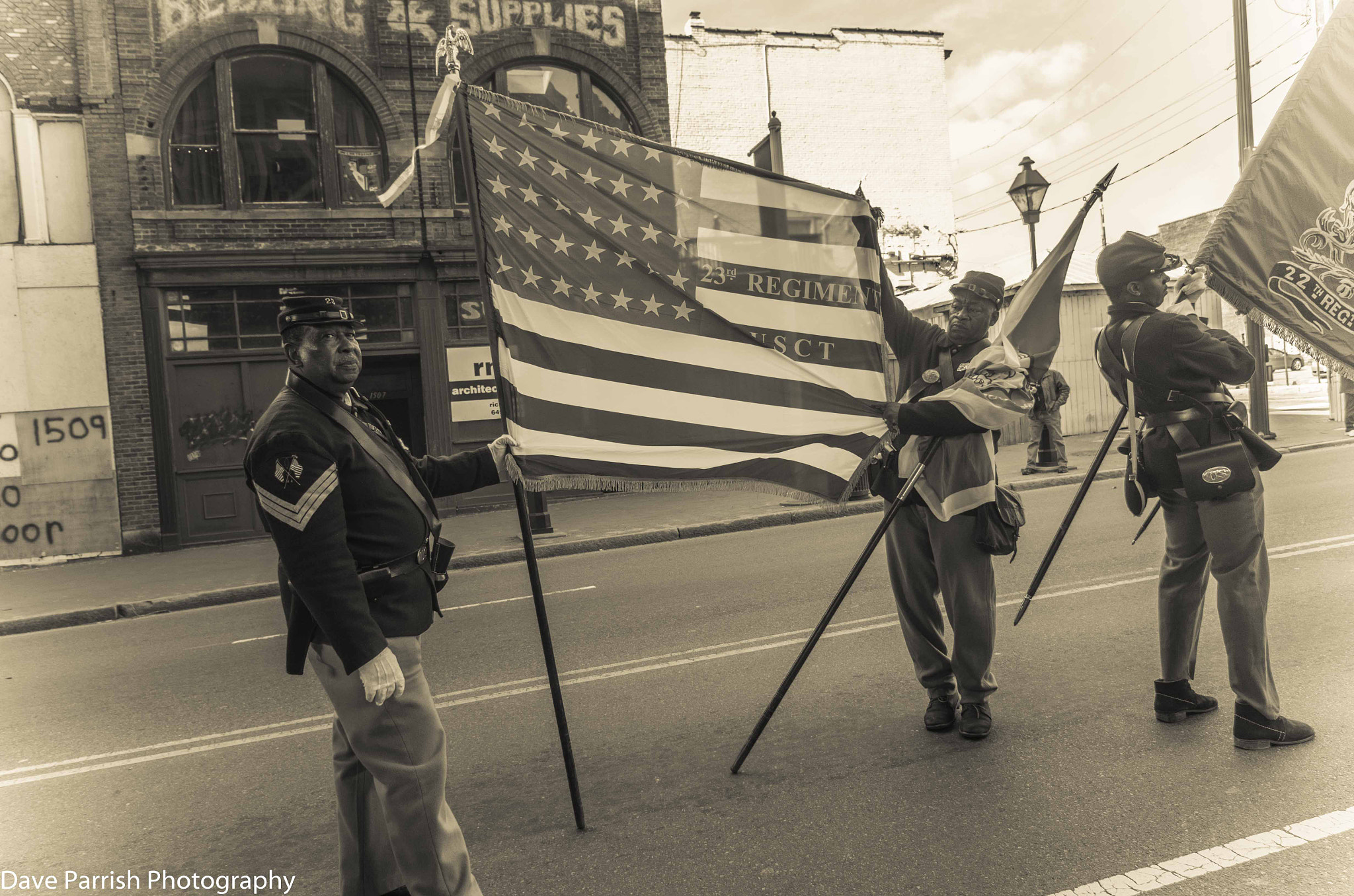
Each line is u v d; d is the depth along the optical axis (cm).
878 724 465
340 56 1619
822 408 438
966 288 446
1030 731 436
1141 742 414
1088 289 2120
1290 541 798
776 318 434
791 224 437
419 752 285
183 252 1522
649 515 1444
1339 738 399
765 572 920
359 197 1642
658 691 550
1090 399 2125
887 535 467
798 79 2988
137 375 1520
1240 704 401
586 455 396
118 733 571
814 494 433
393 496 298
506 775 438
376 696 269
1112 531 955
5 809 450
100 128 1509
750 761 429
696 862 339
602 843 360
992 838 339
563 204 407
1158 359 411
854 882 316
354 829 312
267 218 1573
